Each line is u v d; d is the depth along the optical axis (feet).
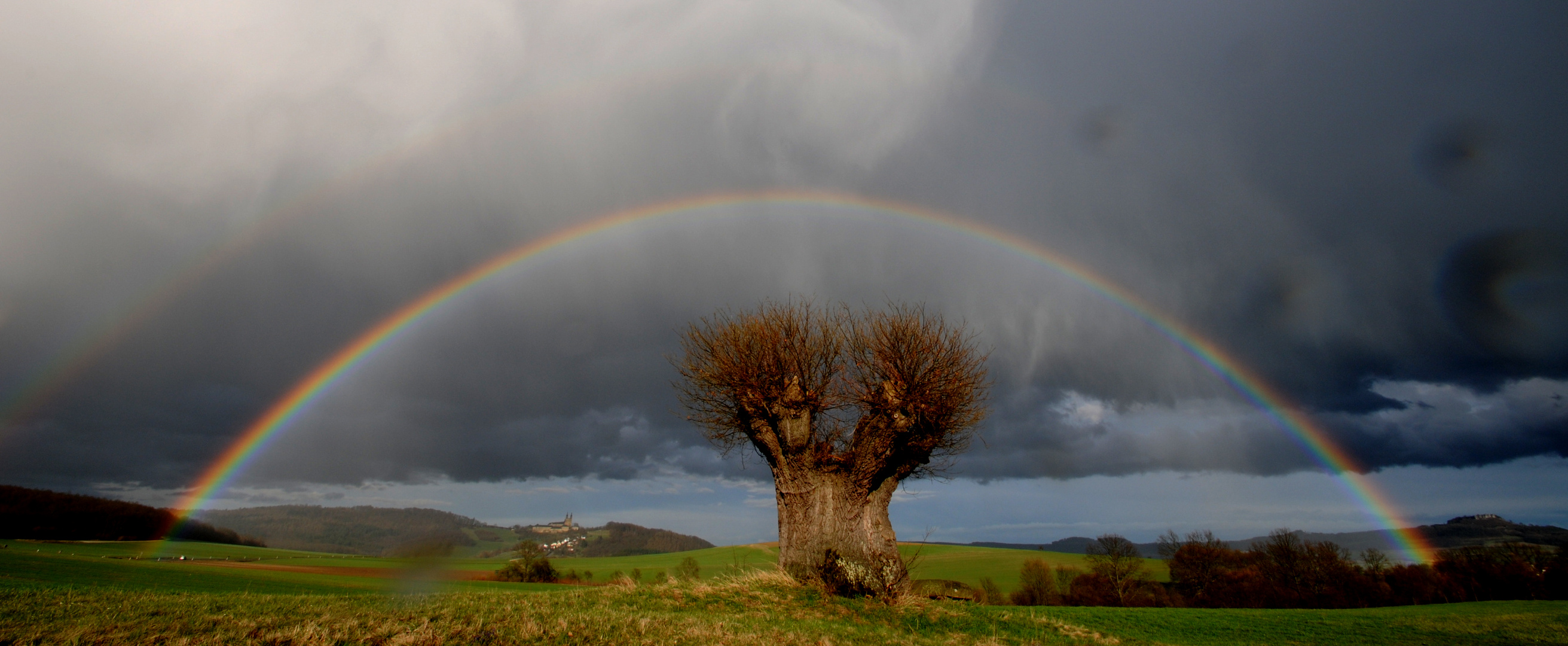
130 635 34.81
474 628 40.57
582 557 357.00
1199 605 255.50
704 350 83.15
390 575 58.13
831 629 53.62
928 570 324.80
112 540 343.46
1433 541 293.23
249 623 38.32
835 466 77.20
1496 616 145.79
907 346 77.36
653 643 41.70
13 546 289.94
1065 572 270.05
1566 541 243.19
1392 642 114.62
